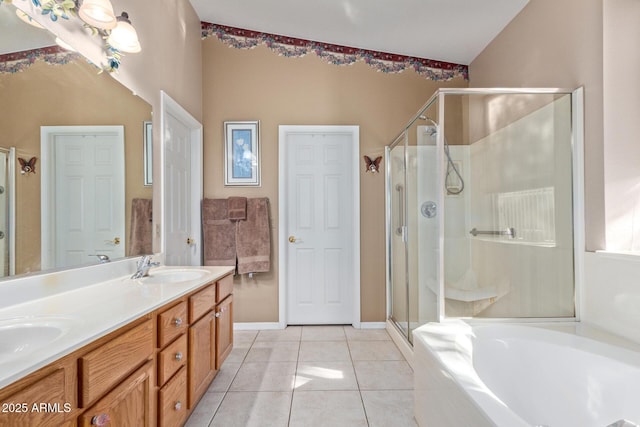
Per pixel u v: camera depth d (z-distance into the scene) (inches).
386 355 96.5
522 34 89.6
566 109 70.3
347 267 124.1
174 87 94.7
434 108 78.6
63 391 31.5
